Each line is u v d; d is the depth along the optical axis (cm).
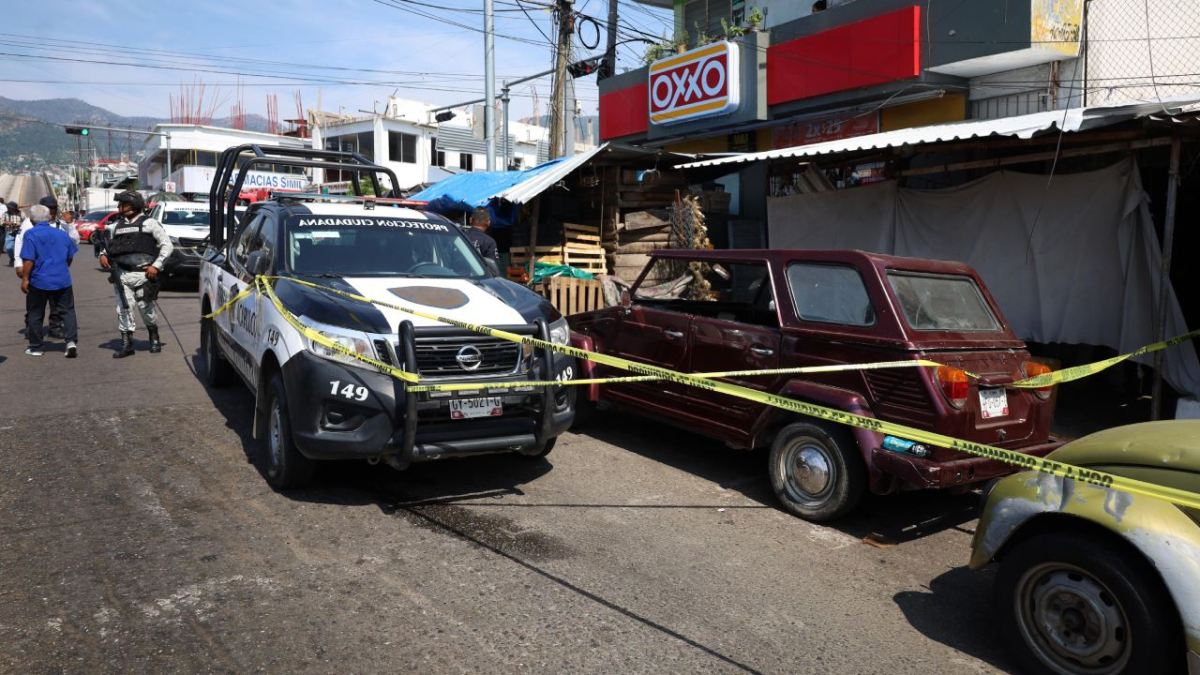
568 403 537
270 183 4219
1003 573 338
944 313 505
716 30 1694
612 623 359
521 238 1335
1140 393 827
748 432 546
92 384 786
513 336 463
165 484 514
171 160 5547
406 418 450
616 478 571
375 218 638
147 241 927
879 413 475
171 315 1286
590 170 1262
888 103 1223
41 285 890
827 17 1301
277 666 312
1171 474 309
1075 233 773
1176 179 650
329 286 525
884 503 541
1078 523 320
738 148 1507
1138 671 292
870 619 375
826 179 1005
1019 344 522
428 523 468
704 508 517
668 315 613
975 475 455
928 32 1134
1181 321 718
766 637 354
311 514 473
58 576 382
